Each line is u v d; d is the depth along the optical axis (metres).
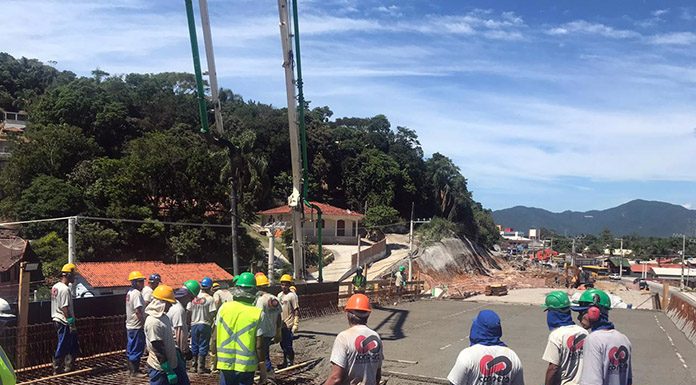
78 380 9.34
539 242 170.75
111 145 66.69
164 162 46.16
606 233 164.88
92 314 11.21
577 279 44.94
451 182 98.12
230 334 6.48
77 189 43.94
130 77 87.94
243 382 6.46
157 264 31.83
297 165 16.66
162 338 6.54
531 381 9.77
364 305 4.93
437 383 9.76
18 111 98.75
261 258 48.25
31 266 24.44
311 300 18.09
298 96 16.25
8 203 44.22
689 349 13.10
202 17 13.28
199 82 13.23
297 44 16.03
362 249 61.34
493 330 4.16
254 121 83.31
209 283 10.16
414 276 46.56
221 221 47.62
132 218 43.78
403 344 13.45
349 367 4.77
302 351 12.56
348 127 103.81
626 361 4.75
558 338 5.13
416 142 106.19
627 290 56.03
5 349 9.42
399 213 89.50
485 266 82.62
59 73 115.69
